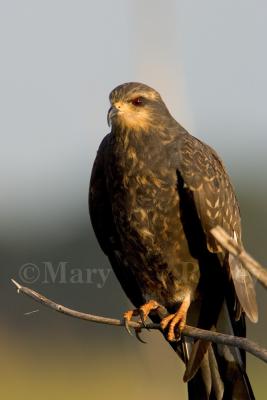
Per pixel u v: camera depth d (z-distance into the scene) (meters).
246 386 12.37
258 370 23.59
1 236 29.06
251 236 27.52
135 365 24.69
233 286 12.58
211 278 13.00
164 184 12.88
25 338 26.23
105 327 25.77
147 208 12.95
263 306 21.81
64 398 23.80
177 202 12.90
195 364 12.10
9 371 25.42
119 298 24.62
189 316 13.21
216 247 12.66
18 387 24.53
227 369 12.41
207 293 13.02
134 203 12.98
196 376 12.50
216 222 12.92
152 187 12.91
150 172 12.90
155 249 13.04
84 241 27.97
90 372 25.33
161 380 16.62
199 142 13.33
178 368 16.66
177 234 12.95
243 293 12.32
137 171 12.93
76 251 27.61
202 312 13.04
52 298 25.11
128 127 12.97
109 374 24.97
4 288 27.50
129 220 13.06
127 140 12.98
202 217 12.86
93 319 11.33
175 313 12.65
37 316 26.31
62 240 28.25
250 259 9.05
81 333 25.98
